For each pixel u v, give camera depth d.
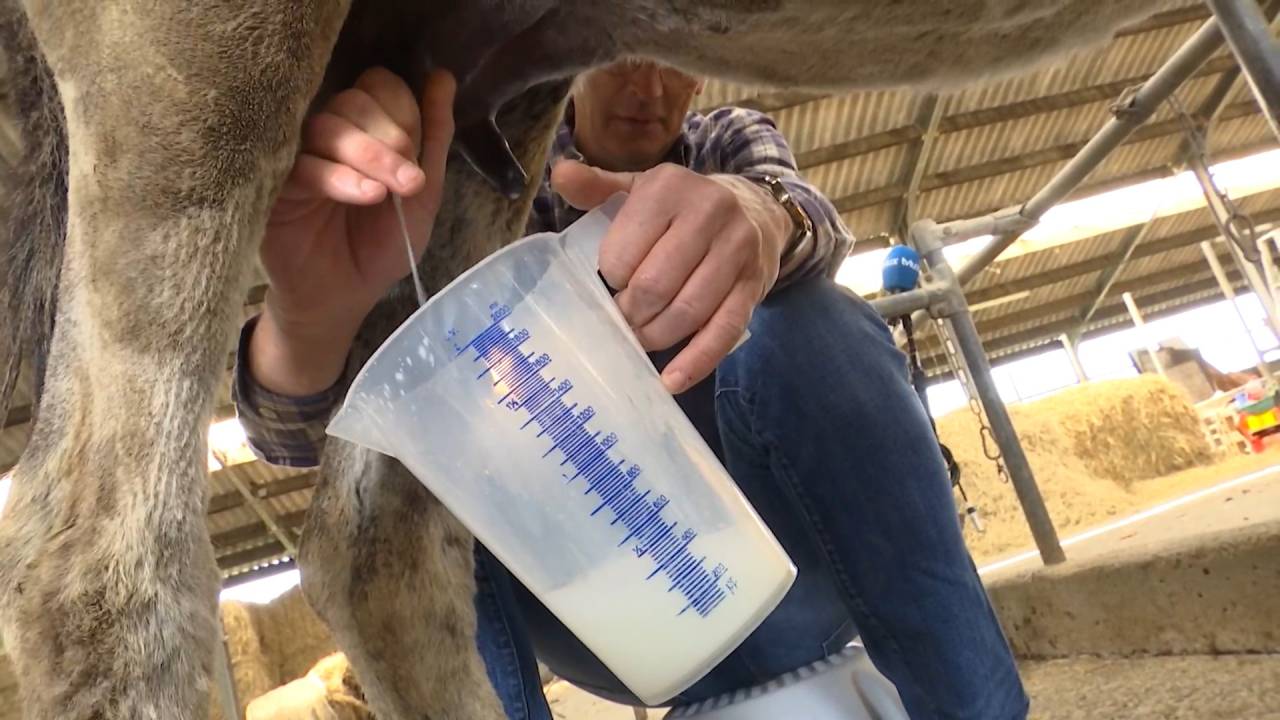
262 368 0.88
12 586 0.58
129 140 0.61
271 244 0.73
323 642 5.67
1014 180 6.98
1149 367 7.82
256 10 0.61
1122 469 5.92
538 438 0.54
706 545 0.54
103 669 0.55
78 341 0.64
